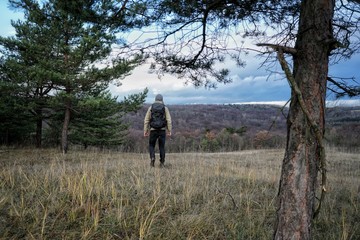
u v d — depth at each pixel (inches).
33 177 201.5
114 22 152.3
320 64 87.7
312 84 86.5
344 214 163.2
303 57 89.1
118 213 138.3
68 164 305.4
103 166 276.4
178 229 133.2
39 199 153.6
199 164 326.3
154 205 154.9
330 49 88.4
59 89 495.2
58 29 414.6
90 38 389.7
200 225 137.3
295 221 83.9
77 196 158.9
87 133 707.4
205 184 209.0
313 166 85.0
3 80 490.3
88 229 125.3
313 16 89.4
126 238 121.3
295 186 84.7
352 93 99.4
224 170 302.8
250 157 523.8
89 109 510.9
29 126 650.2
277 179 256.8
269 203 180.2
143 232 121.3
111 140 767.7
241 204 175.0
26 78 458.6
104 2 140.4
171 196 177.8
